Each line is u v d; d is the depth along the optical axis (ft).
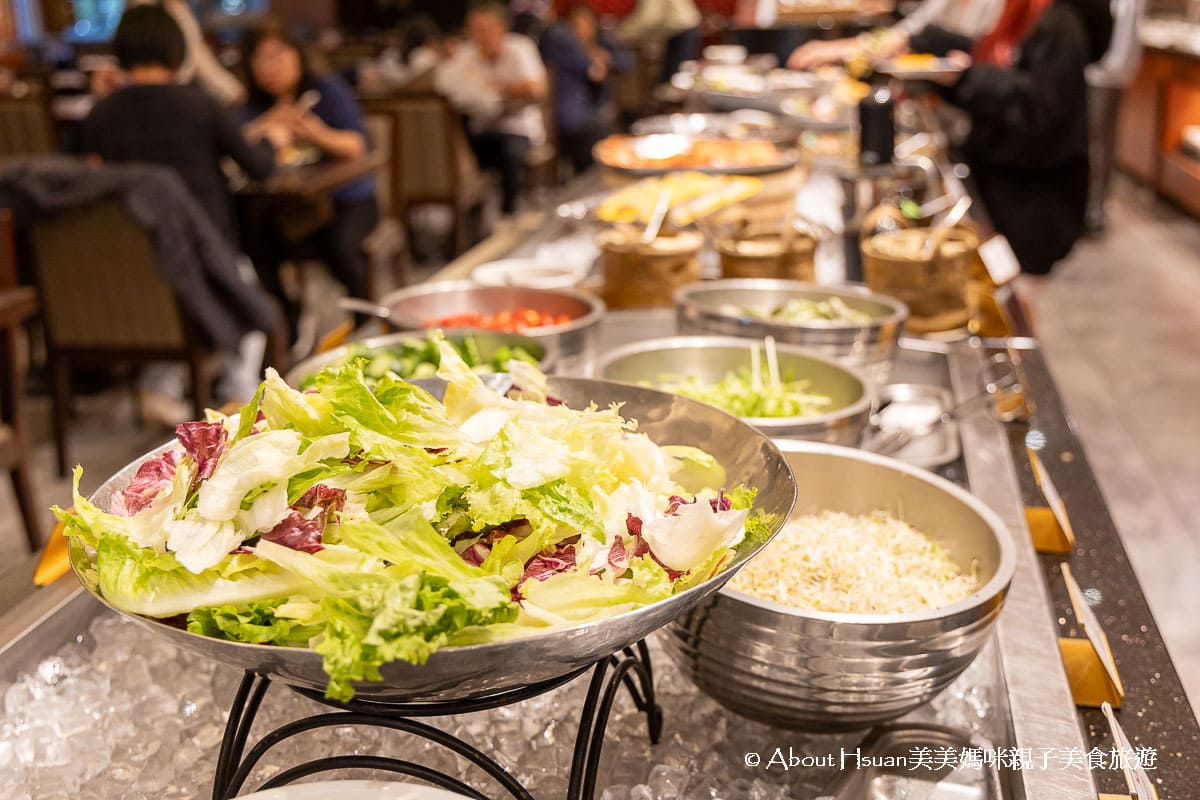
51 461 11.66
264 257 13.70
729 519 2.59
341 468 2.52
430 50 24.43
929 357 6.20
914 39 14.55
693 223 7.72
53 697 3.42
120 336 10.85
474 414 2.94
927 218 8.15
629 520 2.70
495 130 21.38
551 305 6.22
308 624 2.31
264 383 2.63
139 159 11.77
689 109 16.19
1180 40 22.70
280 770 3.18
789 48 23.68
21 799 2.99
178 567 2.37
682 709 3.57
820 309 5.98
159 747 3.26
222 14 38.65
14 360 8.72
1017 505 4.47
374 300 15.81
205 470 2.53
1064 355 15.10
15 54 27.30
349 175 13.61
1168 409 13.33
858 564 3.67
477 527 2.49
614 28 33.04
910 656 2.95
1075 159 11.92
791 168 8.53
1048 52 11.23
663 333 6.50
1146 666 3.67
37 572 3.89
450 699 2.47
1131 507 11.01
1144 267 19.19
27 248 10.59
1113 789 3.04
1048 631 3.64
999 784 3.07
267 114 14.35
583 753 2.76
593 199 8.70
